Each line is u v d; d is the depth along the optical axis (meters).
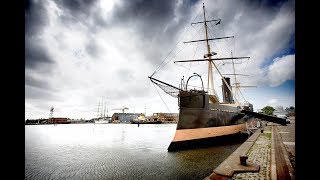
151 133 40.22
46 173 10.67
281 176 6.83
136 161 13.36
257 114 22.34
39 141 25.92
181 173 10.38
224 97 35.81
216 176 7.15
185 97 17.75
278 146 13.07
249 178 6.86
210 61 29.33
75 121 143.88
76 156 15.41
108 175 10.23
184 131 17.56
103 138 29.86
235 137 24.80
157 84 18.56
